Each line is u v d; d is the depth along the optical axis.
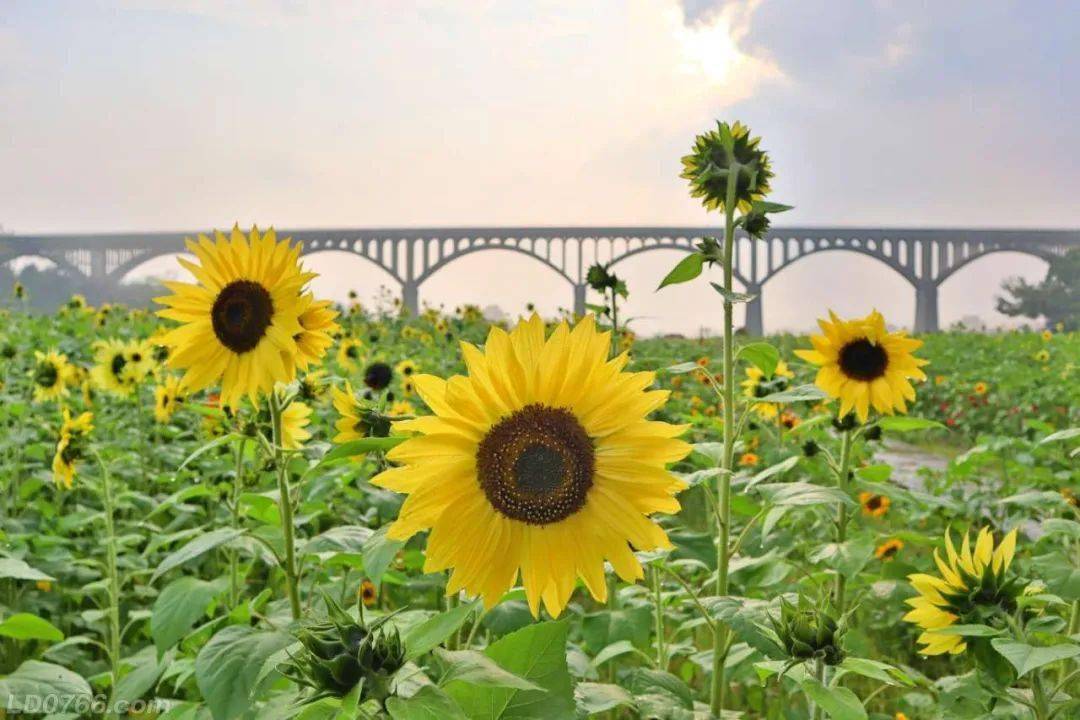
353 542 2.46
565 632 1.99
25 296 16.80
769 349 2.94
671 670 4.69
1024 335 31.00
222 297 2.61
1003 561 2.46
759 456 6.97
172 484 6.09
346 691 1.53
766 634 2.22
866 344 3.82
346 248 120.06
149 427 8.39
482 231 120.56
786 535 3.97
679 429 1.76
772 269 123.88
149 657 3.19
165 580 5.35
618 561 1.73
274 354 2.56
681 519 4.40
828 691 2.02
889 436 13.81
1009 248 124.44
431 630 1.65
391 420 2.80
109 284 105.88
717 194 3.04
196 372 2.61
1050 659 2.02
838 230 123.94
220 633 2.17
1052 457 6.50
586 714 2.47
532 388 1.75
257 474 4.26
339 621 1.59
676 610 4.67
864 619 5.01
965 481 8.01
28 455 6.71
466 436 1.75
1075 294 103.81
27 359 10.78
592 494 1.75
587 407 1.77
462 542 1.72
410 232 120.19
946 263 124.62
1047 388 13.73
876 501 6.20
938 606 2.47
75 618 4.83
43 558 4.96
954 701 2.65
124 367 7.27
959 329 39.75
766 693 4.30
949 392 16.92
